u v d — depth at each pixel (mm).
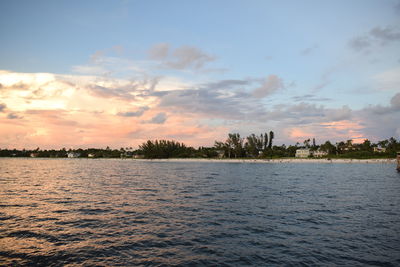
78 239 16547
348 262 13438
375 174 74750
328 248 15344
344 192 37812
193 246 15562
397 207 27016
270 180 56344
